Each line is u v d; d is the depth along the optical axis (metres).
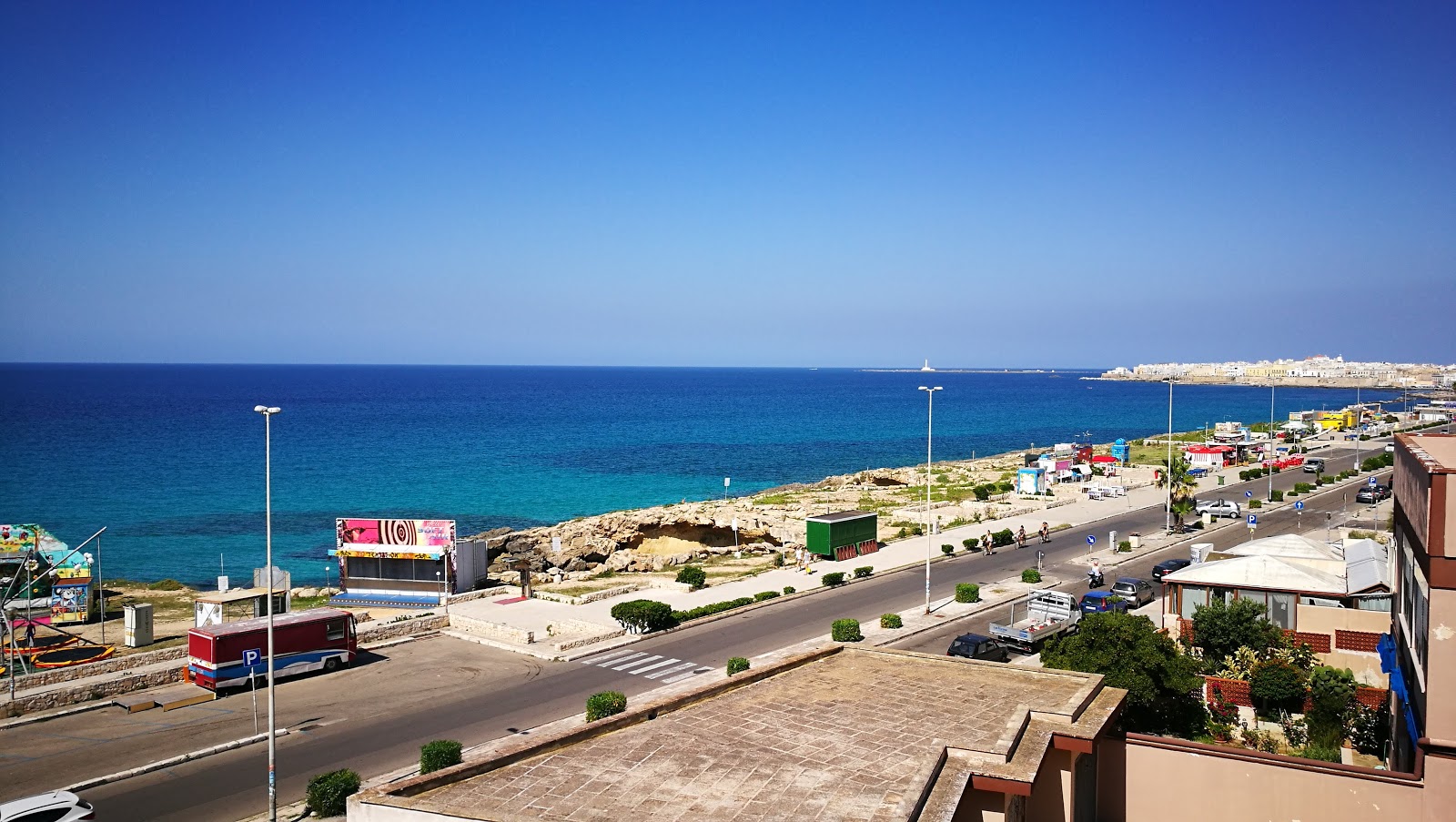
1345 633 33.75
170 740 31.11
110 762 29.17
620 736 19.28
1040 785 19.23
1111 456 115.81
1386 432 145.88
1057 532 73.06
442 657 41.44
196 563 73.88
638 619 45.16
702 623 47.22
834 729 19.73
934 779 16.27
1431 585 18.31
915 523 77.81
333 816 25.36
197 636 36.41
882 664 24.89
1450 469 18.55
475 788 16.61
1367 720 28.59
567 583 60.22
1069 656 28.62
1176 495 76.38
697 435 191.12
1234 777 20.64
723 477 128.50
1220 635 33.25
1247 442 124.12
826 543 62.62
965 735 19.31
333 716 33.59
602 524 73.25
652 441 178.50
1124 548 65.31
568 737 18.77
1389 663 24.91
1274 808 20.28
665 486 119.75
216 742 30.89
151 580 68.06
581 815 15.52
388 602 53.34
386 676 38.56
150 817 25.36
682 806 15.87
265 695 36.25
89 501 103.69
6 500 104.00
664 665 39.66
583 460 146.50
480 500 108.38
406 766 28.75
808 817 15.40
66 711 33.78
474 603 51.38
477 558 55.69
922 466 122.25
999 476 110.94
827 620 47.50
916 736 19.30
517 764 17.78
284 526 90.00
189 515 95.25
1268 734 29.41
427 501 107.50
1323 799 19.80
